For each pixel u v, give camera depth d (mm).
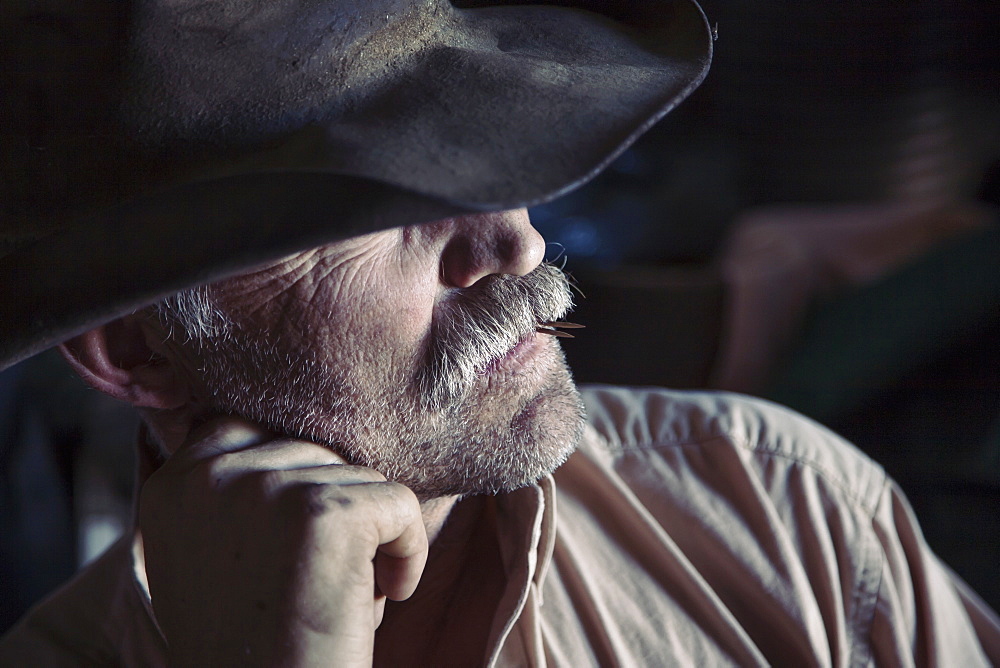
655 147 1544
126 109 455
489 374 508
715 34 478
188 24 451
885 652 589
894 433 914
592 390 662
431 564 559
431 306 502
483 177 413
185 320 499
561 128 430
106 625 586
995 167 1350
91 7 452
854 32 1552
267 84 453
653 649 565
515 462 516
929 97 1507
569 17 508
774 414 640
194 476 483
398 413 505
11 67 460
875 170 1561
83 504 1009
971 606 632
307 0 454
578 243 1211
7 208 470
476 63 461
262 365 503
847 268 1220
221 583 467
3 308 463
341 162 420
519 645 551
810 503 609
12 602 958
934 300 914
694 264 1265
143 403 524
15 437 961
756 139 1656
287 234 428
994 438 845
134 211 455
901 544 619
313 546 456
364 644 458
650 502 609
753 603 586
